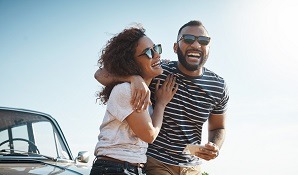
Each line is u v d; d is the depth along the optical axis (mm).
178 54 3342
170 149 3195
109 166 2365
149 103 2420
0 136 3959
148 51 2578
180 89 3254
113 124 2438
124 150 2387
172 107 3207
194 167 3291
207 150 2895
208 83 3355
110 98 2455
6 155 3861
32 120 4301
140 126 2361
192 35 3285
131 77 2492
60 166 3721
